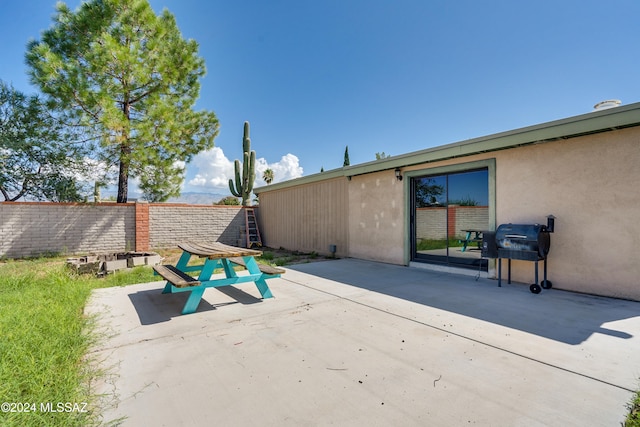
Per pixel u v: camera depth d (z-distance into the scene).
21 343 2.42
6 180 9.66
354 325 3.16
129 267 6.62
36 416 1.62
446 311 3.60
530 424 1.61
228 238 12.23
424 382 2.05
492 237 4.92
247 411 1.75
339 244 8.86
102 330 3.02
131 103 10.44
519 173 5.01
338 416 1.70
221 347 2.65
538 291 4.38
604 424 1.60
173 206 11.06
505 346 2.61
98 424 1.63
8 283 4.77
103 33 9.04
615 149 4.06
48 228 8.93
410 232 6.88
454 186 6.14
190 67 10.88
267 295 4.19
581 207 4.36
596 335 2.83
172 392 1.96
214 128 11.62
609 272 4.13
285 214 11.32
